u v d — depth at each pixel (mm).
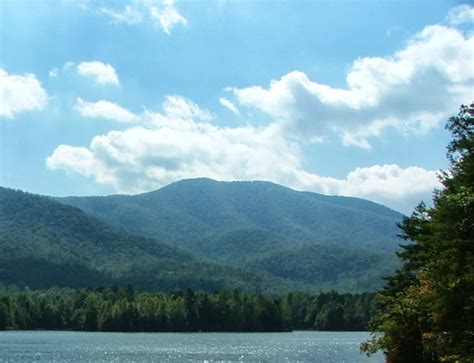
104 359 110875
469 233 27422
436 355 41781
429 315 36406
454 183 31312
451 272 28156
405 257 49406
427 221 39094
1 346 140125
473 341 29156
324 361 107688
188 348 140625
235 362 107375
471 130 30828
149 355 120312
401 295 45969
